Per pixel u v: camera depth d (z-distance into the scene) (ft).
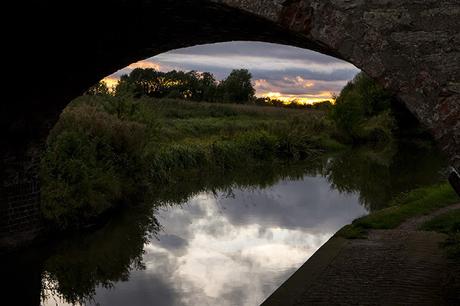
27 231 31.14
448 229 30.12
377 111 131.23
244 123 96.22
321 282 21.40
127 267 28.58
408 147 107.55
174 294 24.30
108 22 21.94
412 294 19.56
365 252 25.96
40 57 25.81
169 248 32.45
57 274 27.43
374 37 14.26
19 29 22.57
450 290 19.56
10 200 29.84
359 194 53.26
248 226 38.81
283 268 28.14
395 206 39.75
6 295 24.72
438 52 13.92
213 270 27.94
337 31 14.52
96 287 25.59
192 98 167.02
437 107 13.88
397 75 14.14
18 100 28.37
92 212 35.60
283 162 79.51
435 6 13.94
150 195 47.29
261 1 15.17
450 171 13.88
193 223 39.29
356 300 19.12
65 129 38.24
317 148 95.61
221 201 48.49
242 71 180.86
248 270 27.86
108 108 49.62
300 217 42.34
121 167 43.06
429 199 39.29
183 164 59.26
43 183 32.78
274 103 181.47
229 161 67.31
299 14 14.82
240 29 21.13
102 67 28.96
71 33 23.45
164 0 18.22
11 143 29.45
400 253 25.59
